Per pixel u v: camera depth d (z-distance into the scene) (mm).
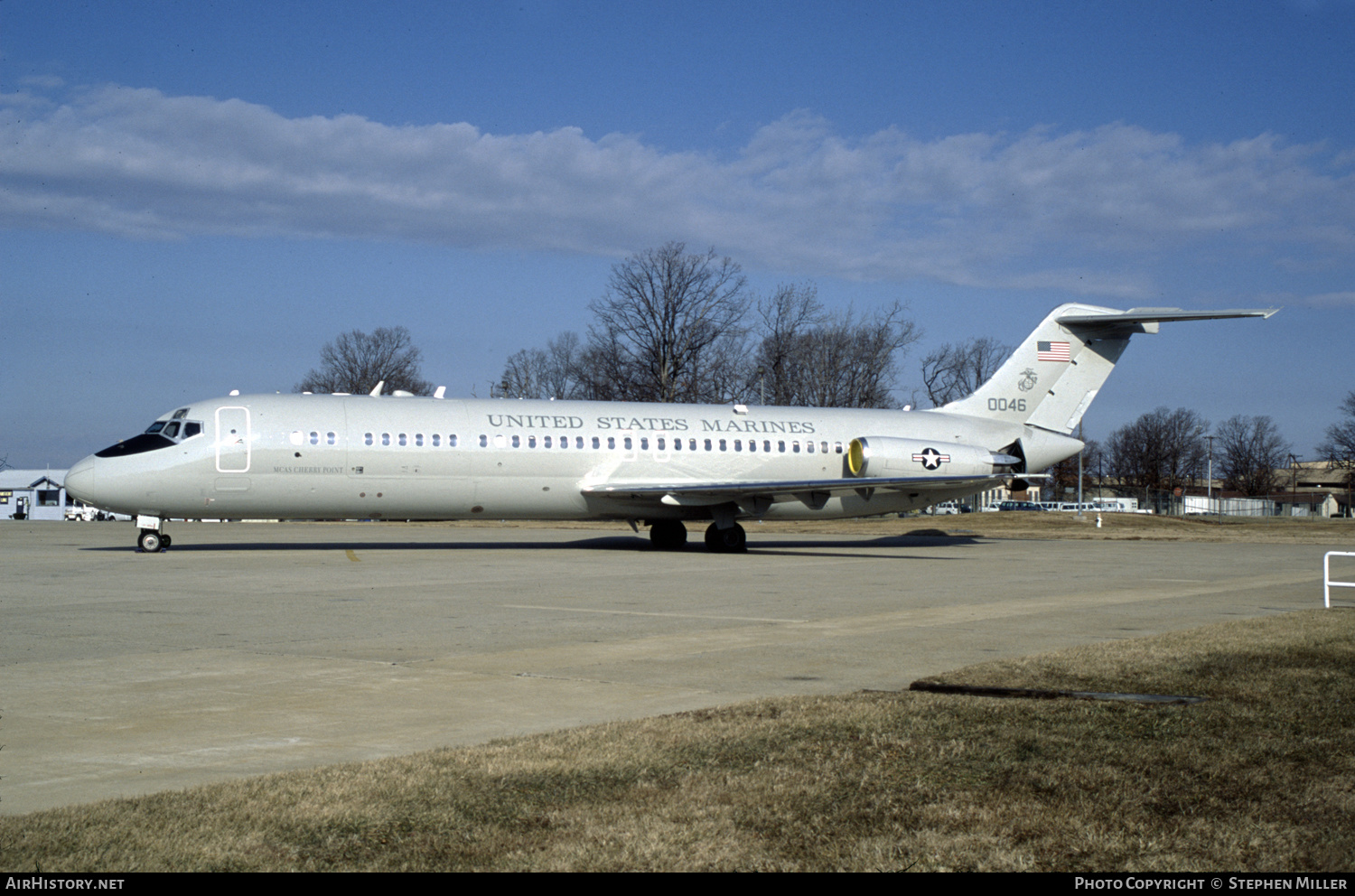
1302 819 6453
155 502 27375
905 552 33281
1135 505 119438
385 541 35438
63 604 16750
